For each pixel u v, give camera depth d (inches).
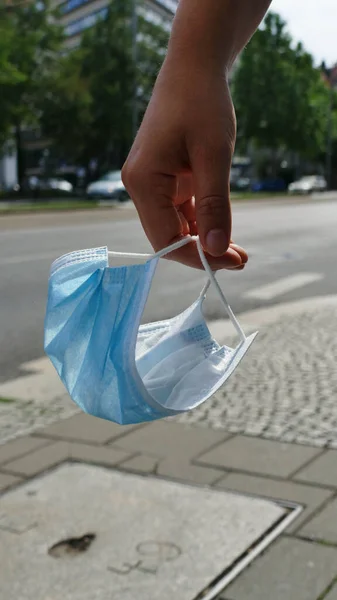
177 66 45.3
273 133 1919.3
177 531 106.6
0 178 1998.0
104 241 537.6
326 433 145.3
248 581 93.7
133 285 41.0
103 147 1817.2
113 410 42.8
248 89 1899.6
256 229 687.1
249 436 144.3
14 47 1280.8
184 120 44.0
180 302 309.6
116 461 133.1
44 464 132.3
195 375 44.8
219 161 43.0
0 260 430.6
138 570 96.8
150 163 45.8
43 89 1545.3
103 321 42.1
